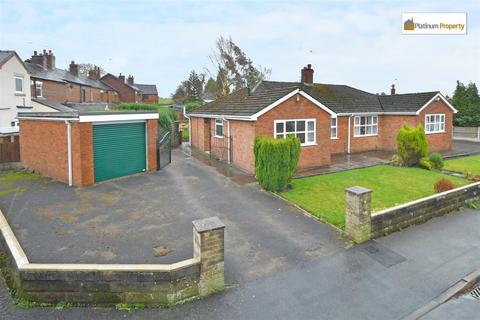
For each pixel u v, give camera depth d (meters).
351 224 8.80
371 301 6.33
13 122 22.69
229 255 7.81
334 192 12.52
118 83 55.25
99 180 13.58
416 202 9.98
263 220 9.85
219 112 19.62
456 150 24.88
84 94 40.06
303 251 8.10
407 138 17.67
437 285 6.89
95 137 13.27
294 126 16.70
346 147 22.88
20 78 23.64
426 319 5.90
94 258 7.29
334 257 7.88
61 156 13.57
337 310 6.04
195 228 6.36
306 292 6.53
